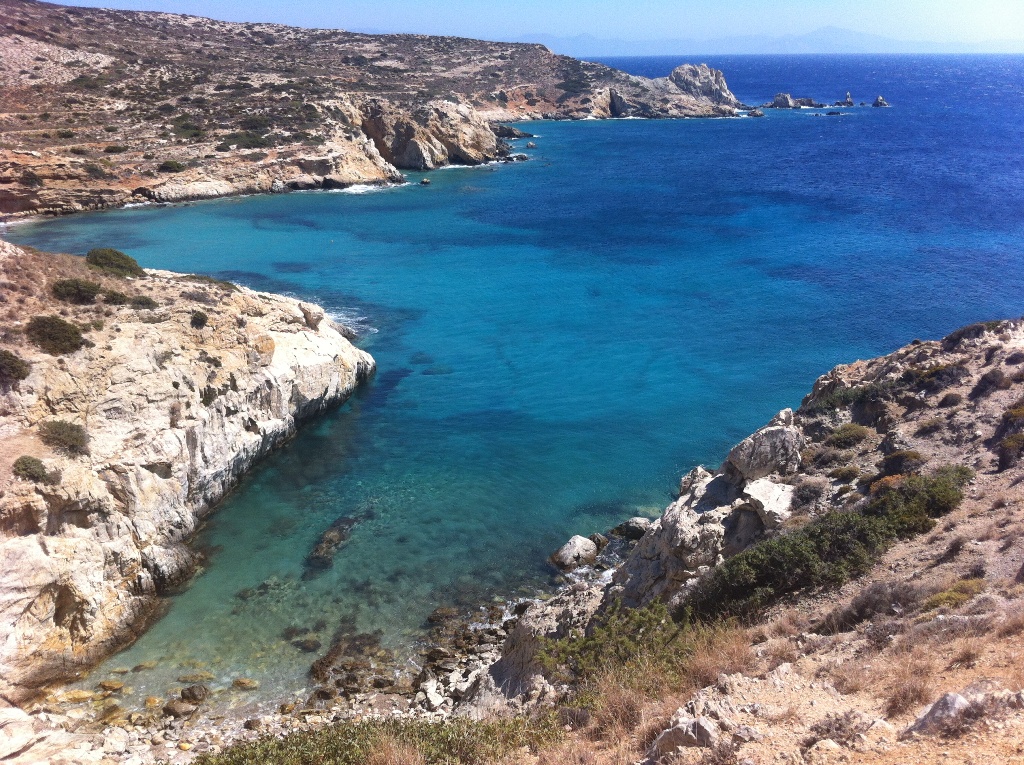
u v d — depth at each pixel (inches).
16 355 964.0
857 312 2132.1
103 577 891.4
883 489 774.5
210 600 957.8
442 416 1536.7
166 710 762.2
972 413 900.0
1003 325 1098.7
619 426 1494.8
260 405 1332.4
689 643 600.7
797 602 649.0
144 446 1033.5
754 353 1863.9
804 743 351.9
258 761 524.1
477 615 940.6
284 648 871.1
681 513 866.8
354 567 1035.3
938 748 305.9
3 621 780.6
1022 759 276.4
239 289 1537.9
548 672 668.7
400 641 888.9
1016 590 502.9
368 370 1706.4
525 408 1576.0
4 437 897.5
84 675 821.2
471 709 709.9
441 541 1106.7
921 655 442.6
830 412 1045.8
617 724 482.9
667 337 1979.6
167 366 1137.4
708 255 2773.1
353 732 555.8
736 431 1473.9
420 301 2258.9
